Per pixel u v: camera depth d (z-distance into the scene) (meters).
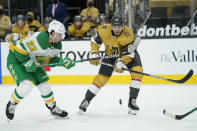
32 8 21.28
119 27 10.89
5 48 19.58
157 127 9.98
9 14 21.09
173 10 19.00
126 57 11.60
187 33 19.00
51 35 10.02
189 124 10.27
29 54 10.30
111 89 17.39
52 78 19.31
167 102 14.17
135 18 19.23
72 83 19.17
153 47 18.50
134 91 11.72
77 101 14.48
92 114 11.94
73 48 18.92
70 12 24.41
